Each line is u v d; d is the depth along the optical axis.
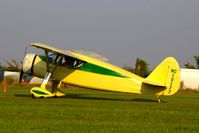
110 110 50.56
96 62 71.75
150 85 70.31
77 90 114.56
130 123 39.78
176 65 69.88
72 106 54.47
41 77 74.38
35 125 36.72
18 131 33.84
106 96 83.25
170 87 70.00
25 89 102.38
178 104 65.44
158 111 51.28
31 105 53.91
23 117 42.19
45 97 70.00
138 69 171.50
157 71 70.56
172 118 45.12
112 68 71.44
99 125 37.62
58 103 58.66
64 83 72.75
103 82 71.50
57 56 71.81
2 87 115.75
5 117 41.94
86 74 71.69
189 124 40.75
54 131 34.19
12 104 55.00
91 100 68.56
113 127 36.81
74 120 40.78
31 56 74.38
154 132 34.91
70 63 71.88
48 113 45.66
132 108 54.59
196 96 97.00
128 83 70.88
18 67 101.69
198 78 170.38
